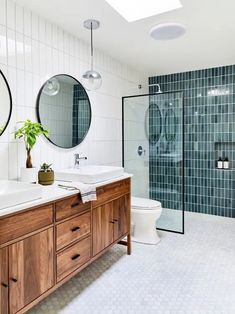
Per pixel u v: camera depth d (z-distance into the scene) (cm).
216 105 375
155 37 259
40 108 222
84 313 167
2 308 129
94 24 234
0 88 188
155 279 208
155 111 348
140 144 359
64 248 170
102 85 308
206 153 388
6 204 130
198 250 262
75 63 263
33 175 195
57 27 239
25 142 206
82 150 277
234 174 369
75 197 180
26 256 142
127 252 255
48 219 157
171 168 345
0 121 189
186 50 300
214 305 175
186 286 197
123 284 201
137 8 212
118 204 237
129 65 361
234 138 364
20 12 202
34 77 216
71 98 259
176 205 337
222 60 339
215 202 385
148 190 369
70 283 202
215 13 213
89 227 196
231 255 250
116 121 338
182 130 330
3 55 190
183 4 200
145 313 167
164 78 413
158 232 316
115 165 337
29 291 145
